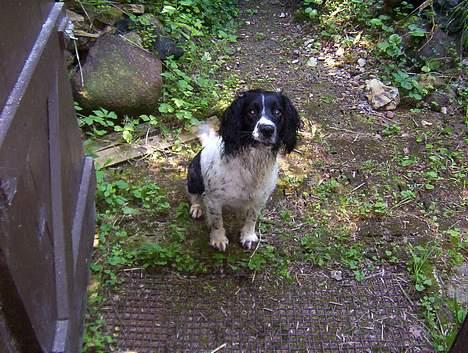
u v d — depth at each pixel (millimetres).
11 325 845
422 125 2213
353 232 1697
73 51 2008
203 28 2803
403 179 1931
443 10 2594
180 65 2414
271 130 1343
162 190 1809
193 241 1623
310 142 2092
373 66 2557
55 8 1149
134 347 1324
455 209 1813
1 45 792
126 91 2002
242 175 1446
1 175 718
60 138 1115
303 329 1395
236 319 1412
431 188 1885
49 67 1041
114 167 1881
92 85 1963
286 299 1475
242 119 1399
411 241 1671
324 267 1573
